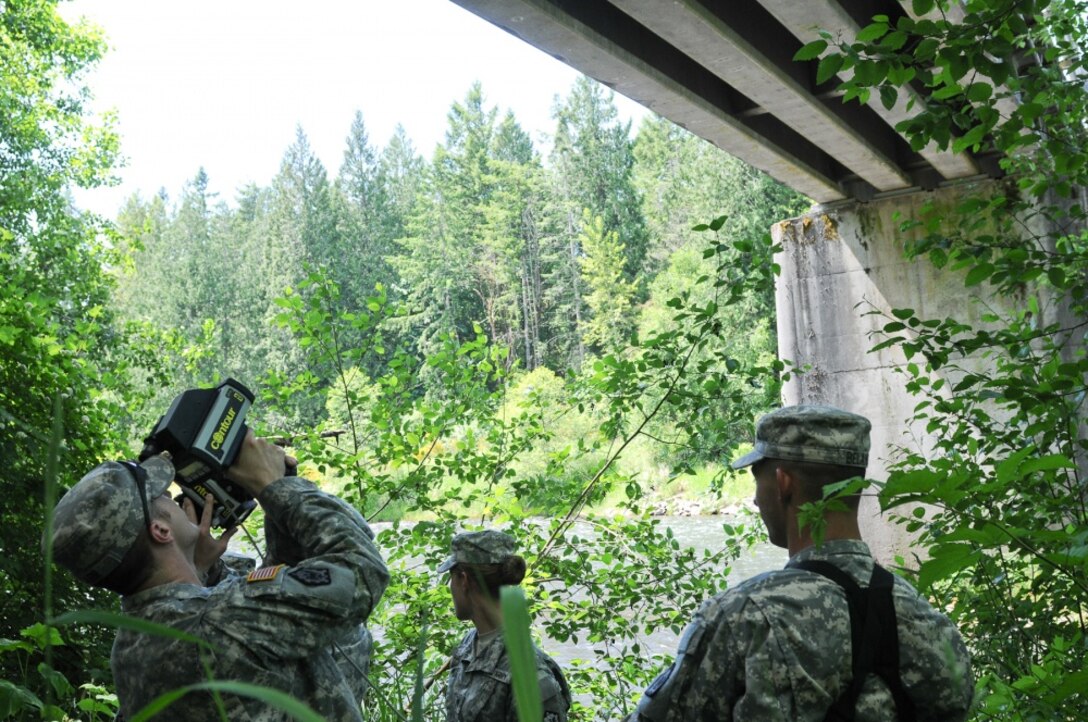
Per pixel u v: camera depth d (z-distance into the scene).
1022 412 3.72
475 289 89.56
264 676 1.86
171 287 101.19
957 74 3.39
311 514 2.04
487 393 6.21
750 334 30.89
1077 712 2.18
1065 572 1.94
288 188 103.88
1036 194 4.43
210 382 5.29
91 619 0.69
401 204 112.94
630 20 9.45
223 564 2.48
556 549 6.38
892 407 14.21
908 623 2.02
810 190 14.73
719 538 16.78
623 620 6.15
